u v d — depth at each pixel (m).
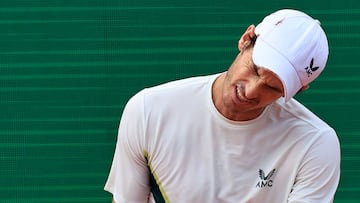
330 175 6.40
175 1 9.44
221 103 6.13
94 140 9.80
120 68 9.58
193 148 6.34
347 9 9.45
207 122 6.27
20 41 9.50
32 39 9.50
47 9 9.45
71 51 9.55
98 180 9.91
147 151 6.39
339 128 9.74
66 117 9.71
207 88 6.30
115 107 9.70
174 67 9.57
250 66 5.68
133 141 6.39
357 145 9.77
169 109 6.33
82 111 9.70
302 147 6.29
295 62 5.62
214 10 9.44
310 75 5.77
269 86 5.64
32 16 9.46
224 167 6.37
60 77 9.60
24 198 9.91
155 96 6.36
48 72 9.59
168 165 6.40
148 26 9.49
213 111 6.22
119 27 9.50
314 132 6.30
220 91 6.15
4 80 9.59
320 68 5.81
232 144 6.30
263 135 6.28
